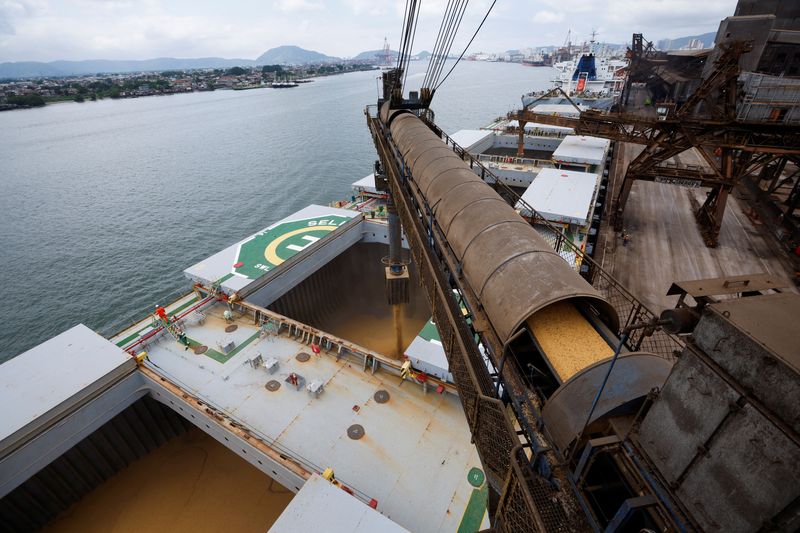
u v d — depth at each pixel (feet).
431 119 82.43
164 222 195.21
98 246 173.68
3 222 198.59
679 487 13.98
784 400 10.21
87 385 69.67
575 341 24.61
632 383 19.66
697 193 174.29
